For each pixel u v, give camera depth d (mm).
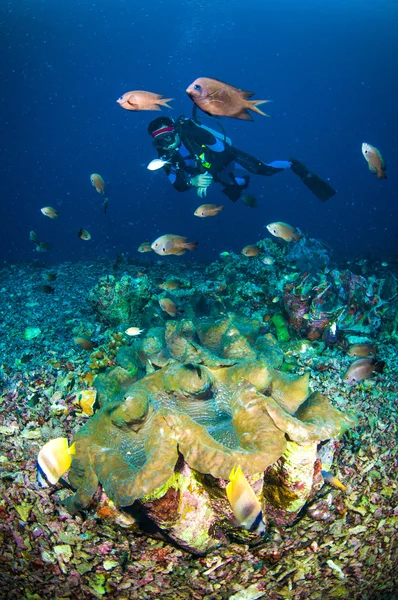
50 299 7914
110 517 2330
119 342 4105
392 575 2730
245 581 2422
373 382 4129
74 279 9484
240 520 1816
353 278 5332
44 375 4016
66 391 3664
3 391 3809
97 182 6215
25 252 19922
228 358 2865
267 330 4879
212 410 2389
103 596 2334
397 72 103188
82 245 22234
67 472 2504
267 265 6902
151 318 4961
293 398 2572
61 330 6035
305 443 2104
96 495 2314
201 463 1895
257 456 1917
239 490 1800
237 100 2779
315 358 4418
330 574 2514
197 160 7195
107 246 21391
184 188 7566
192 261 12203
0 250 22625
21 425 3232
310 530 2670
